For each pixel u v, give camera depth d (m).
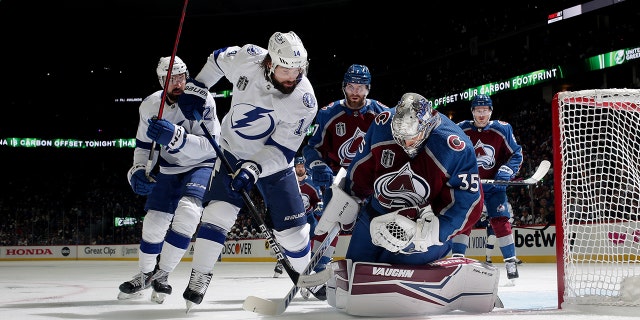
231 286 6.06
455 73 22.38
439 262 3.05
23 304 4.00
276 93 3.33
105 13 24.39
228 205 3.27
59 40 25.98
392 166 2.99
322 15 24.55
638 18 17.48
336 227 3.10
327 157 4.93
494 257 11.65
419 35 23.62
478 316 2.81
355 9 23.86
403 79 24.47
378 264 2.88
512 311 3.07
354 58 25.52
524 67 19.34
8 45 26.06
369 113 4.72
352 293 2.86
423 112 2.77
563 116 3.30
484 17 21.34
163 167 3.98
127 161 28.83
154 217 3.98
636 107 3.47
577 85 18.70
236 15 24.52
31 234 21.72
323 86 26.25
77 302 4.11
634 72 17.23
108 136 28.92
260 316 3.05
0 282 7.02
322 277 2.92
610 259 4.28
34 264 15.88
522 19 19.73
